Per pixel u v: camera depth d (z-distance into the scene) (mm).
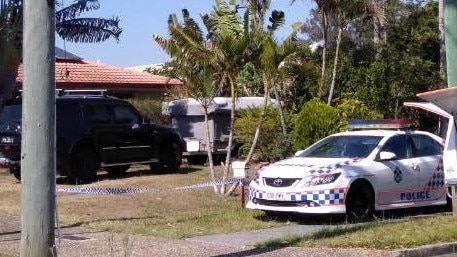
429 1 29125
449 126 10875
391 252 9219
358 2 20859
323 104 18172
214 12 14883
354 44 29156
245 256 9250
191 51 14328
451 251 9711
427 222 11250
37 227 7078
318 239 10148
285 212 11773
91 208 13523
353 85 23438
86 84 27312
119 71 30125
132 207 13672
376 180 11961
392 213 12703
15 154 17000
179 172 19797
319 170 11578
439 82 22953
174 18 14680
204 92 14742
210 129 21641
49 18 6988
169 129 19734
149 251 9688
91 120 17703
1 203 14242
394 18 27766
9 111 17156
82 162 17391
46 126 7043
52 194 7148
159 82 29734
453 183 11070
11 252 9625
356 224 11367
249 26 14953
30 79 6977
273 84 17641
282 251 9492
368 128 13508
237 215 12734
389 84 22391
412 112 22531
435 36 27391
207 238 10680
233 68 14594
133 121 18781
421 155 12867
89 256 9391
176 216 12773
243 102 22234
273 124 20875
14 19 9977
